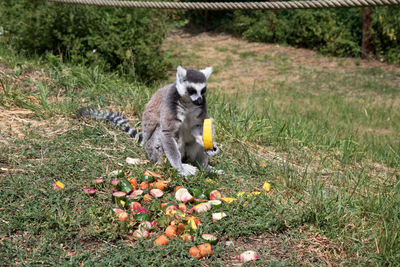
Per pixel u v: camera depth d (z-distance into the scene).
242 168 4.84
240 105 7.52
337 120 9.66
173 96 4.47
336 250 3.38
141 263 2.91
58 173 4.16
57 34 9.66
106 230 3.27
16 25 10.17
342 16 18.30
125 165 4.45
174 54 18.22
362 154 6.53
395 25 16.36
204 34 22.83
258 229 3.51
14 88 6.45
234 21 22.25
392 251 3.25
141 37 10.92
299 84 13.96
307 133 6.99
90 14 10.05
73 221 3.32
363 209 4.02
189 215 3.57
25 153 4.49
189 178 4.21
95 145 4.95
